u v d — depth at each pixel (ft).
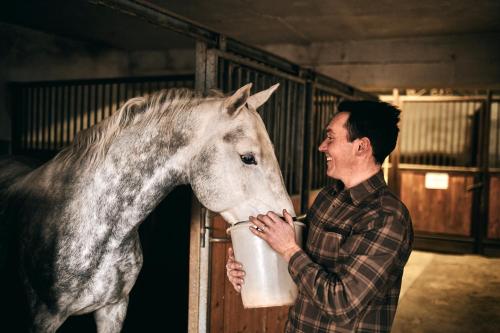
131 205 4.25
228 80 6.16
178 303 8.93
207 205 4.07
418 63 15.06
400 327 9.57
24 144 13.75
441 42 14.76
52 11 13.00
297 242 3.89
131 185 4.22
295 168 8.83
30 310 4.52
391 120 3.79
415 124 19.11
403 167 18.76
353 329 3.51
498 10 11.78
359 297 3.22
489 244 17.30
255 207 3.92
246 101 4.09
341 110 3.97
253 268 3.85
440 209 18.12
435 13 12.22
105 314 4.73
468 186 17.58
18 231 4.55
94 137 4.42
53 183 4.48
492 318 10.27
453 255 16.98
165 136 4.16
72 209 4.25
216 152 3.97
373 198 3.67
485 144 17.25
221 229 6.28
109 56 18.19
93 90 17.22
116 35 16.02
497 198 17.17
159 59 18.66
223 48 6.09
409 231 3.58
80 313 4.54
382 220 3.43
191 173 4.11
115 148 4.25
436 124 18.74
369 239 3.39
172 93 4.34
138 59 19.02
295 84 8.39
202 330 6.02
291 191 8.44
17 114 13.79
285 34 15.26
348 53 15.89
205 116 4.08
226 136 3.96
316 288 3.34
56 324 4.46
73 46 16.62
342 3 11.62
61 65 16.16
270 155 4.02
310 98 9.00
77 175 4.34
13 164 5.65
